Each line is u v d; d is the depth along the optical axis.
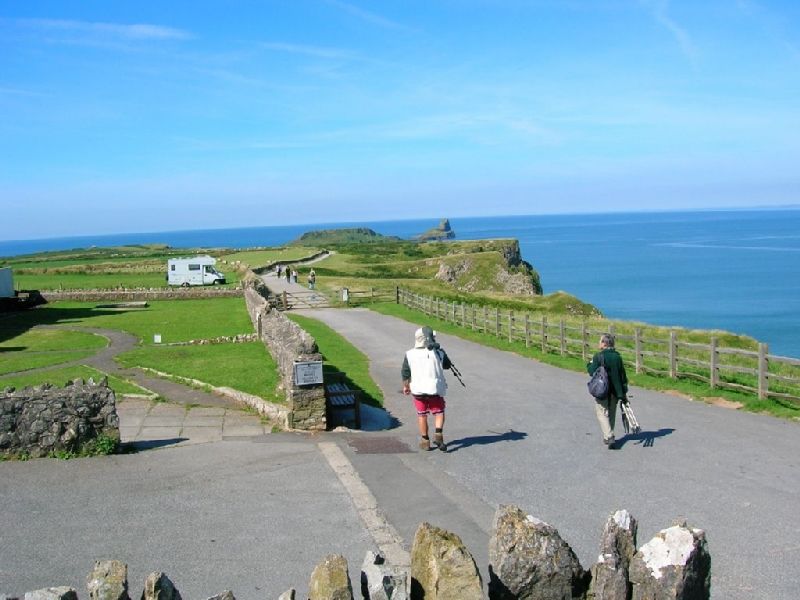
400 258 111.44
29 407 12.16
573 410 15.98
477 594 5.04
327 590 4.88
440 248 130.12
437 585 5.11
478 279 97.31
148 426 14.66
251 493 10.46
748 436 13.14
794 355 55.97
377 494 10.35
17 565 8.08
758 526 8.77
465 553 5.16
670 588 4.75
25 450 12.17
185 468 11.70
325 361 24.20
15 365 25.20
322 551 8.36
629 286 122.19
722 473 10.95
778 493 9.96
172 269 63.72
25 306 47.22
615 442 13.01
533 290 99.88
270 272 74.06
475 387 19.16
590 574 5.32
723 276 136.38
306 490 10.58
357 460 12.11
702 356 24.67
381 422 15.25
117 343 30.56
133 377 21.31
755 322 77.12
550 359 23.45
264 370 21.25
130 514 9.64
